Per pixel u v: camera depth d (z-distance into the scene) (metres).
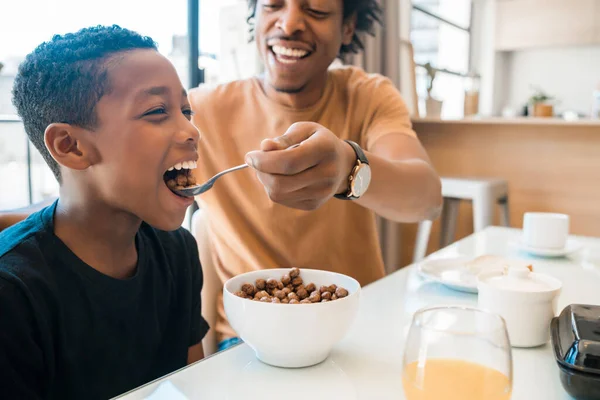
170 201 0.75
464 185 2.59
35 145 0.78
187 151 0.75
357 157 0.81
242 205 1.30
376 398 0.59
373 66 2.95
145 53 0.73
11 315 0.66
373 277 1.39
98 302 0.76
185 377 0.64
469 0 5.62
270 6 1.19
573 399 0.59
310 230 1.28
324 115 1.32
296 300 0.67
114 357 0.78
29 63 0.74
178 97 0.76
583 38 4.83
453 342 0.48
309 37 1.18
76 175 0.74
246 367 0.66
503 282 0.77
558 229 1.22
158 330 0.86
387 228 2.86
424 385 0.48
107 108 0.70
